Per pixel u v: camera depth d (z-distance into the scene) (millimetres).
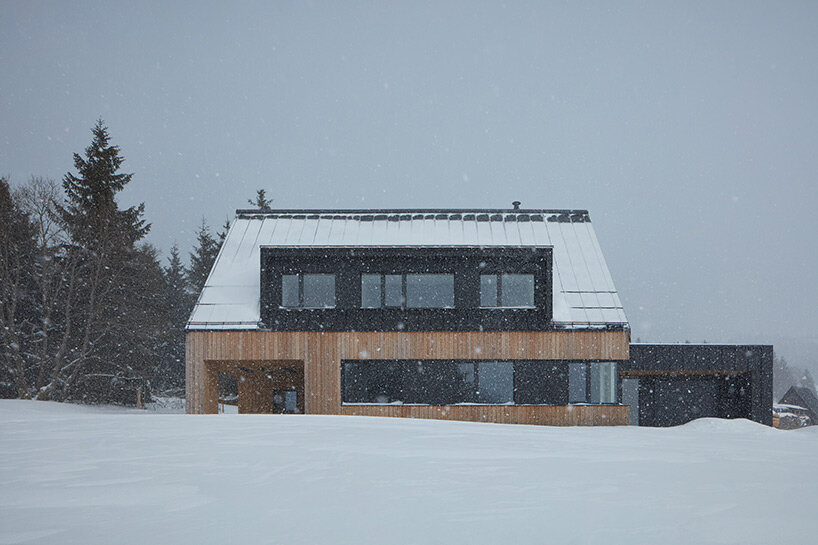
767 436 11578
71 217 28109
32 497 4102
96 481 4676
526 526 3287
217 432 8391
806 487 4488
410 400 18344
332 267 18781
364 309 18594
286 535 3133
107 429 8734
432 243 20281
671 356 20422
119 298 27219
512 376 18500
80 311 27047
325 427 9453
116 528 3271
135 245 32000
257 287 19344
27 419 10656
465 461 5828
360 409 18234
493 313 18578
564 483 4629
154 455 6094
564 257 20406
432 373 18438
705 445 8383
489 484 4582
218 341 18344
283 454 6191
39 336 27703
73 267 26203
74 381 27719
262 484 4566
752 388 20422
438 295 18766
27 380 27594
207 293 19172
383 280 18828
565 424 18203
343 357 18406
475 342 18469
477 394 18422
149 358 31984
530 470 5285
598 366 18578
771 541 2949
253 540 3039
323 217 21750
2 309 24703
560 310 18781
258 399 24719
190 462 5637
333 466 5445
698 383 22234
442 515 3553
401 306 18719
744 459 6453
